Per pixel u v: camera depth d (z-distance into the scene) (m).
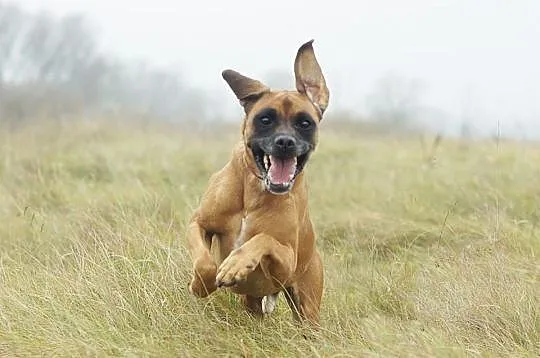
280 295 10.01
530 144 22.92
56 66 67.75
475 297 9.13
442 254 11.39
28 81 43.75
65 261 10.62
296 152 8.36
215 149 22.12
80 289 9.16
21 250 11.25
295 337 8.83
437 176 17.00
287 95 8.66
